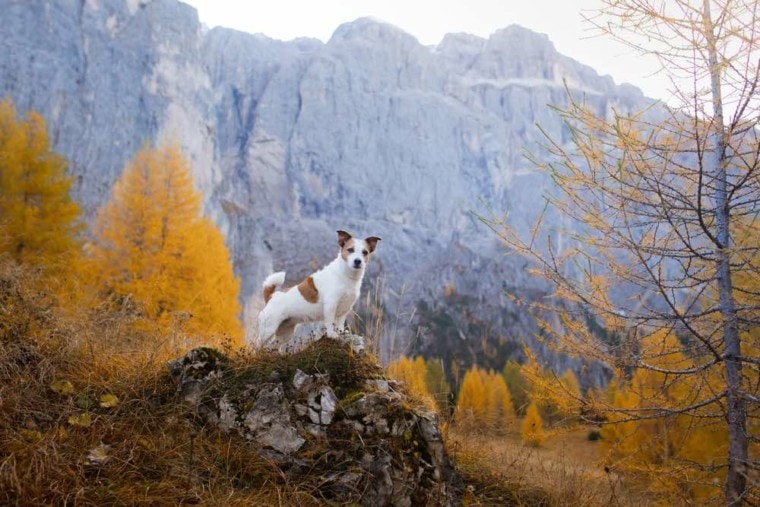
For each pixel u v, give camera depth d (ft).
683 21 10.07
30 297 13.43
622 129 11.22
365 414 11.35
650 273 11.13
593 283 12.19
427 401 13.26
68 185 44.19
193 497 9.12
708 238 11.55
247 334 17.72
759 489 11.23
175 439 10.50
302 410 11.28
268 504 9.45
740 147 10.88
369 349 14.60
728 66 9.89
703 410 12.76
